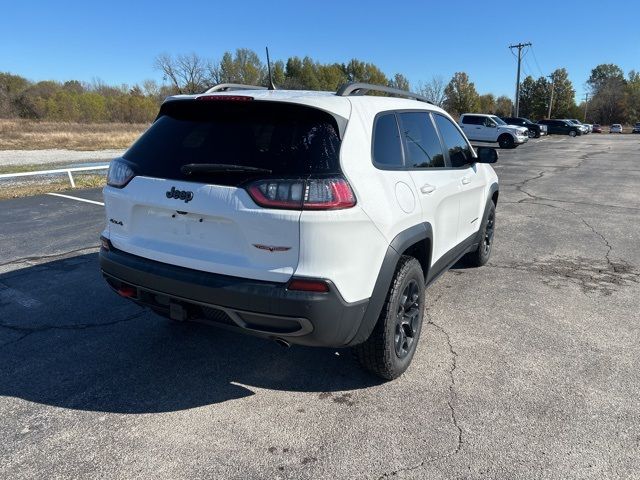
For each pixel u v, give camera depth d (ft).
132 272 9.39
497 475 7.78
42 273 17.13
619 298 15.28
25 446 8.38
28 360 11.25
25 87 231.30
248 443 8.52
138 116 222.89
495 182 17.90
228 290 8.20
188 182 8.71
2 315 13.62
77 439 8.57
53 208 29.22
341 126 8.59
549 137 142.41
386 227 8.91
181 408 9.52
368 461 8.09
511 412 9.41
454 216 13.21
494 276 17.25
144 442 8.52
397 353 10.23
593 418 9.23
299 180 7.92
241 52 241.96
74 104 211.61
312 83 273.54
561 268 18.24
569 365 11.16
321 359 11.43
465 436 8.71
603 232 23.95
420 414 9.34
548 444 8.51
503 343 12.22
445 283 16.47
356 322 8.64
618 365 11.18
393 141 10.21
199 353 11.66
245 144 8.61
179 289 8.75
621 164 59.16
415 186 10.37
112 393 10.00
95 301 14.67
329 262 8.02
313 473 7.82
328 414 9.35
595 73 452.76
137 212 9.59
